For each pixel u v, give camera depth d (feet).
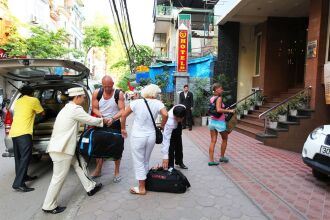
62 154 12.71
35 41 48.62
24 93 16.42
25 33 55.36
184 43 41.70
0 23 46.75
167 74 48.65
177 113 15.80
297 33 40.29
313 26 28.58
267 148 26.12
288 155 23.45
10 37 46.98
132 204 13.35
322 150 15.49
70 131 12.87
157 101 14.28
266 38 39.99
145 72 60.90
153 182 14.78
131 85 70.90
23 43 47.93
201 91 42.32
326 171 15.01
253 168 19.19
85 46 104.12
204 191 15.01
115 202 13.58
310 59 28.89
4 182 16.71
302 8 36.55
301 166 19.89
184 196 14.32
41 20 66.74
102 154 14.15
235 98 44.91
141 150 14.24
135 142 14.07
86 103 20.03
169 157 18.01
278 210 12.66
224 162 20.57
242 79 45.21
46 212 12.69
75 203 13.57
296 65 40.32
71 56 80.53
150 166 19.77
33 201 14.02
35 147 17.54
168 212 12.53
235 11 37.83
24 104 15.69
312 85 28.50
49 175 18.28
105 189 15.31
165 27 77.51
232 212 12.57
